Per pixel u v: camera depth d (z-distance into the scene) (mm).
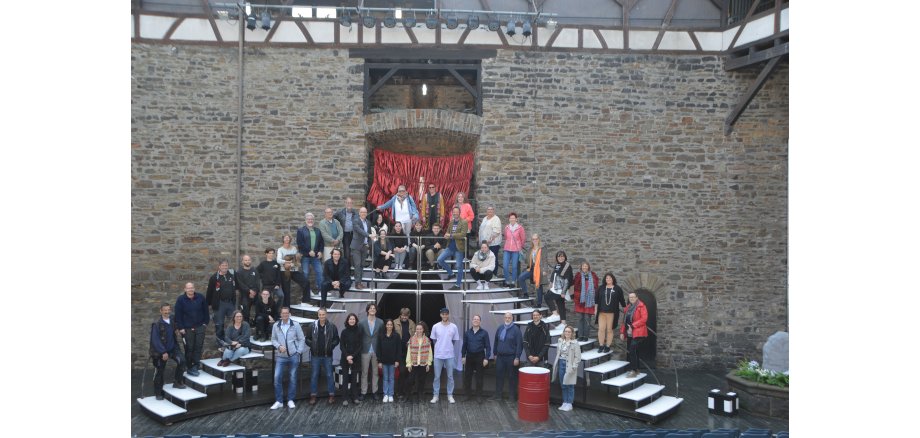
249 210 13414
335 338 10719
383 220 13656
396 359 10602
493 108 13672
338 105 13555
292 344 10438
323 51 13555
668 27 13836
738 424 9977
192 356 10750
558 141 13758
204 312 10859
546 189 13734
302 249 11930
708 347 13867
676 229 13867
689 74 13875
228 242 13359
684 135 13875
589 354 11219
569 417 10133
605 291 11422
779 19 12461
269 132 13469
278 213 13453
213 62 13352
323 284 11398
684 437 7754
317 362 10633
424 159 14602
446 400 10891
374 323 10805
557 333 11469
